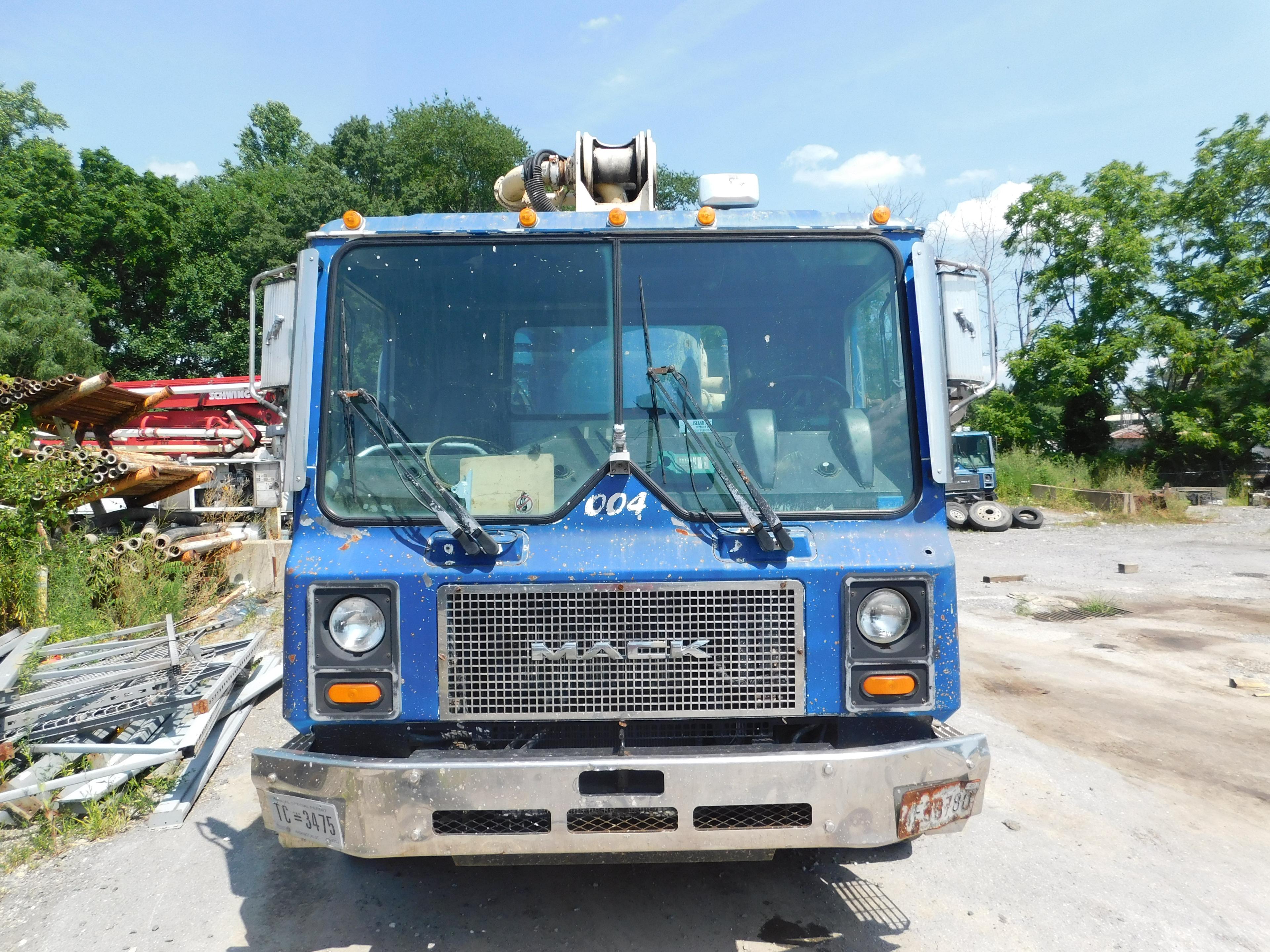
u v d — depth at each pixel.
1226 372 25.94
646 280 3.09
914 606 2.78
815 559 2.77
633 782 2.65
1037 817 4.12
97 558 7.30
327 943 3.06
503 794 2.49
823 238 3.14
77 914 3.27
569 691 2.72
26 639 5.09
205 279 35.38
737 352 3.10
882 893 3.40
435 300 3.09
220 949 3.03
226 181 43.81
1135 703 5.95
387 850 2.51
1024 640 7.85
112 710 4.34
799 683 2.74
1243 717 5.67
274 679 6.07
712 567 2.74
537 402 3.03
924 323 3.03
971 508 17.77
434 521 2.85
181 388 15.55
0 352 24.94
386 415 2.95
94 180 37.31
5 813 4.04
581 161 4.48
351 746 2.84
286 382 2.96
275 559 9.59
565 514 2.85
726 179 3.57
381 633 2.74
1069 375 26.64
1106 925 3.19
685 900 3.35
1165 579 11.19
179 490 9.24
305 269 2.96
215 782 4.56
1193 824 4.07
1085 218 26.31
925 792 2.58
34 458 7.24
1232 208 26.94
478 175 40.84
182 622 7.35
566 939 3.07
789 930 3.14
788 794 2.52
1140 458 28.56
